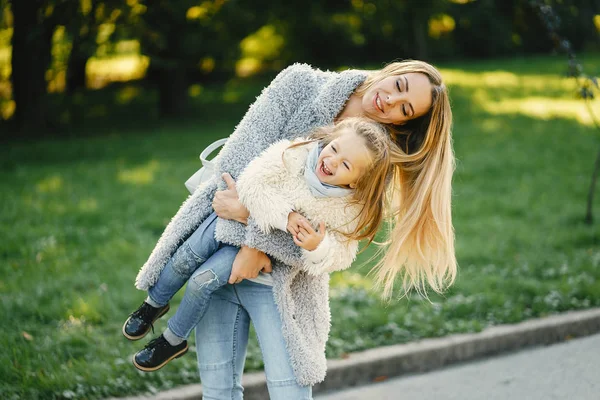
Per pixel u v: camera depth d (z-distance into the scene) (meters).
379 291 5.37
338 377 4.20
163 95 15.98
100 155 11.12
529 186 8.96
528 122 14.00
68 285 5.29
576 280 5.53
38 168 9.91
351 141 2.47
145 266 2.79
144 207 7.68
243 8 14.88
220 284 2.61
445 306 5.05
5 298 4.92
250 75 23.03
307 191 2.52
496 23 26.67
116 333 4.53
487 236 6.85
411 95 2.57
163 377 3.94
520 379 4.24
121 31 12.23
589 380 4.16
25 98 13.59
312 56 24.69
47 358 4.04
